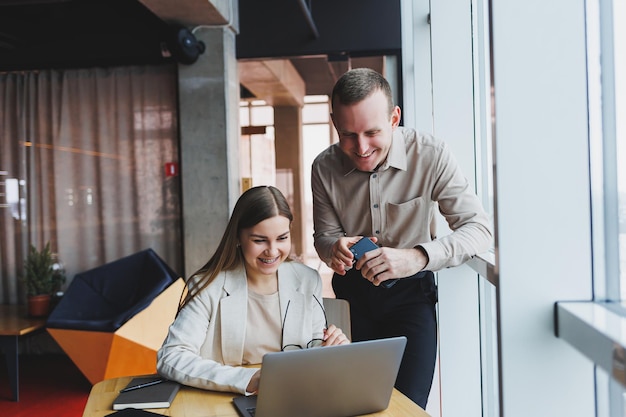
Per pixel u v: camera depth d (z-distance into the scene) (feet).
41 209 19.71
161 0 16.10
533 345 5.12
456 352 10.39
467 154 10.77
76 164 19.56
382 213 8.00
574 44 5.06
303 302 7.11
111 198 19.51
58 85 19.58
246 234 6.78
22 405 15.26
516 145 5.10
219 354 6.89
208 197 18.75
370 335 8.32
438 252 6.93
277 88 20.80
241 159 21.07
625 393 5.02
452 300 10.38
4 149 19.76
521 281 5.12
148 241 19.39
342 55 19.40
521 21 5.09
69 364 19.06
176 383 6.18
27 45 19.38
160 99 19.22
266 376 4.91
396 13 19.11
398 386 8.00
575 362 5.08
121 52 19.11
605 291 5.08
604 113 5.03
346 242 6.95
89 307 17.26
